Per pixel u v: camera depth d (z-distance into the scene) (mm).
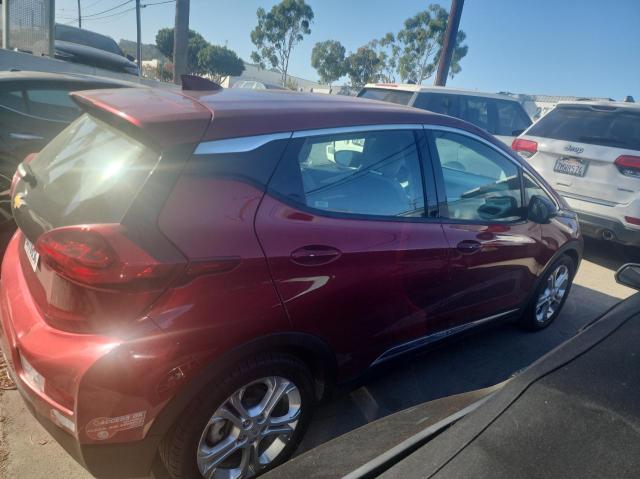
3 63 9383
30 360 1757
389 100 8258
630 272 2438
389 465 1318
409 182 2596
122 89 2463
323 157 2230
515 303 3465
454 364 3398
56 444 2371
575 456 1188
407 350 2752
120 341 1659
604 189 5531
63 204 1918
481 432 1289
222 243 1826
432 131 2750
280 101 2340
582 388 1402
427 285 2641
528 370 1520
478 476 1160
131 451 1771
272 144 2053
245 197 1935
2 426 2436
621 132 5570
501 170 3178
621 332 1705
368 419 2768
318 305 2119
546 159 6098
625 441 1227
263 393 2109
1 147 4609
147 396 1702
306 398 2234
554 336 3941
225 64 48719
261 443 2197
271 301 1945
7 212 3572
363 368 2514
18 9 10148
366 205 2381
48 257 1710
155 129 1806
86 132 2230
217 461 1998
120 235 1657
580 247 3939
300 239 2041
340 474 1359
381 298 2400
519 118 8766
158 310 1712
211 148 1883
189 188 1812
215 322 1804
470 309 3049
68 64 10828
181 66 15711
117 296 1663
